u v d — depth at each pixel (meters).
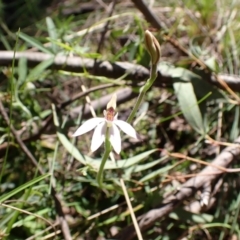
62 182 0.37
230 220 0.36
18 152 0.39
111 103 0.26
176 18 0.51
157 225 0.35
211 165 0.35
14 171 0.39
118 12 0.55
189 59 0.42
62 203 0.36
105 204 0.37
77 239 0.35
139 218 0.33
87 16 0.56
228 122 0.41
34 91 0.43
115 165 0.33
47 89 0.41
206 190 0.33
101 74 0.41
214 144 0.37
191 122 0.37
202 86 0.40
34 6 0.58
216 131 0.41
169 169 0.37
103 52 0.51
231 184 0.37
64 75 0.44
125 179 0.35
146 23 0.44
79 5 0.59
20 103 0.39
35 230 0.34
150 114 0.43
